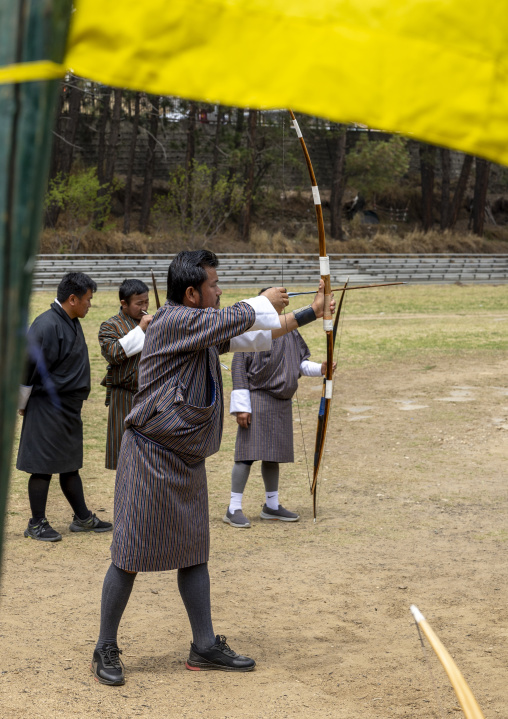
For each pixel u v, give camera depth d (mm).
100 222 35531
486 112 832
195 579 3244
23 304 682
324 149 45281
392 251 41125
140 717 2830
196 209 37281
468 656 3398
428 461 7285
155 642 3590
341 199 41656
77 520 5199
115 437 4953
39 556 4711
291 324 3232
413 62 815
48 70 646
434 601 4086
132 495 3053
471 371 12109
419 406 9719
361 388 10992
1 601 3988
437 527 5418
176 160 44000
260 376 5344
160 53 758
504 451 7566
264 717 2842
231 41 776
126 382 4910
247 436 5398
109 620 3170
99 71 748
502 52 831
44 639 3543
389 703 2959
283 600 4105
